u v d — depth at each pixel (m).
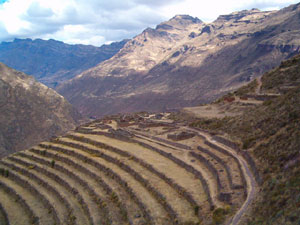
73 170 82.25
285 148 44.12
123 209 54.47
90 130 115.62
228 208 39.25
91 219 56.78
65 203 68.69
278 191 35.75
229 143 62.00
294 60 120.00
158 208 49.59
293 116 51.50
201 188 50.69
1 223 72.75
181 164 63.41
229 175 47.78
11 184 90.06
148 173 63.31
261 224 32.41
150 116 133.38
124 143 89.94
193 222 41.88
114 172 69.75
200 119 97.12
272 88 108.06
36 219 67.94
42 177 85.88
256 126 60.44
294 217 29.73
